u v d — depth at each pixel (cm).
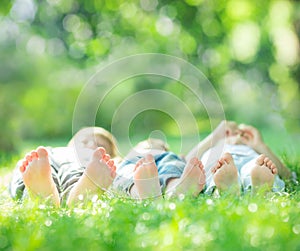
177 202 446
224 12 1973
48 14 2422
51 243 354
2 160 1020
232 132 738
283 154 849
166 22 2062
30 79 2541
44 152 525
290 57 2098
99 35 2053
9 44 2634
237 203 461
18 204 528
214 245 337
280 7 1939
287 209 435
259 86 2358
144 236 354
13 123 1336
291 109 1825
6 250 353
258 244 331
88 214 434
